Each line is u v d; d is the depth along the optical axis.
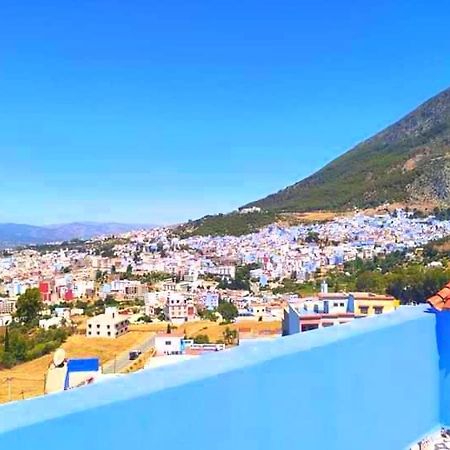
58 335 68.31
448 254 99.69
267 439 2.89
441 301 4.23
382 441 3.64
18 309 83.44
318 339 3.34
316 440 3.17
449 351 4.16
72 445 2.13
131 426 2.32
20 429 2.00
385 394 3.69
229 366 2.77
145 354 56.19
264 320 67.25
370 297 38.25
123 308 91.50
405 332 3.91
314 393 3.18
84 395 2.32
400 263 97.69
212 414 2.63
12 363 56.75
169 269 129.12
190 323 75.38
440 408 4.20
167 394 2.46
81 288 108.50
